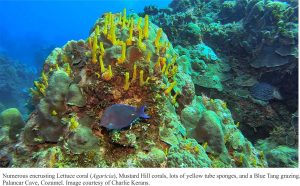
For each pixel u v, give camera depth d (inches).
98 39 50.3
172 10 199.9
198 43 137.9
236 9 167.2
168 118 47.8
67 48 57.9
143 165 42.8
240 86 124.3
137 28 53.1
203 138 51.8
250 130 121.9
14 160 46.7
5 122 53.7
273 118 119.2
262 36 124.6
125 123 38.2
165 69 50.9
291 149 101.5
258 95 120.4
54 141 45.0
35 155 44.9
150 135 45.4
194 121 55.9
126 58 46.6
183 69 67.5
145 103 46.2
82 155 42.5
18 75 357.1
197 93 119.4
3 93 299.7
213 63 130.4
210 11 187.8
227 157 51.8
